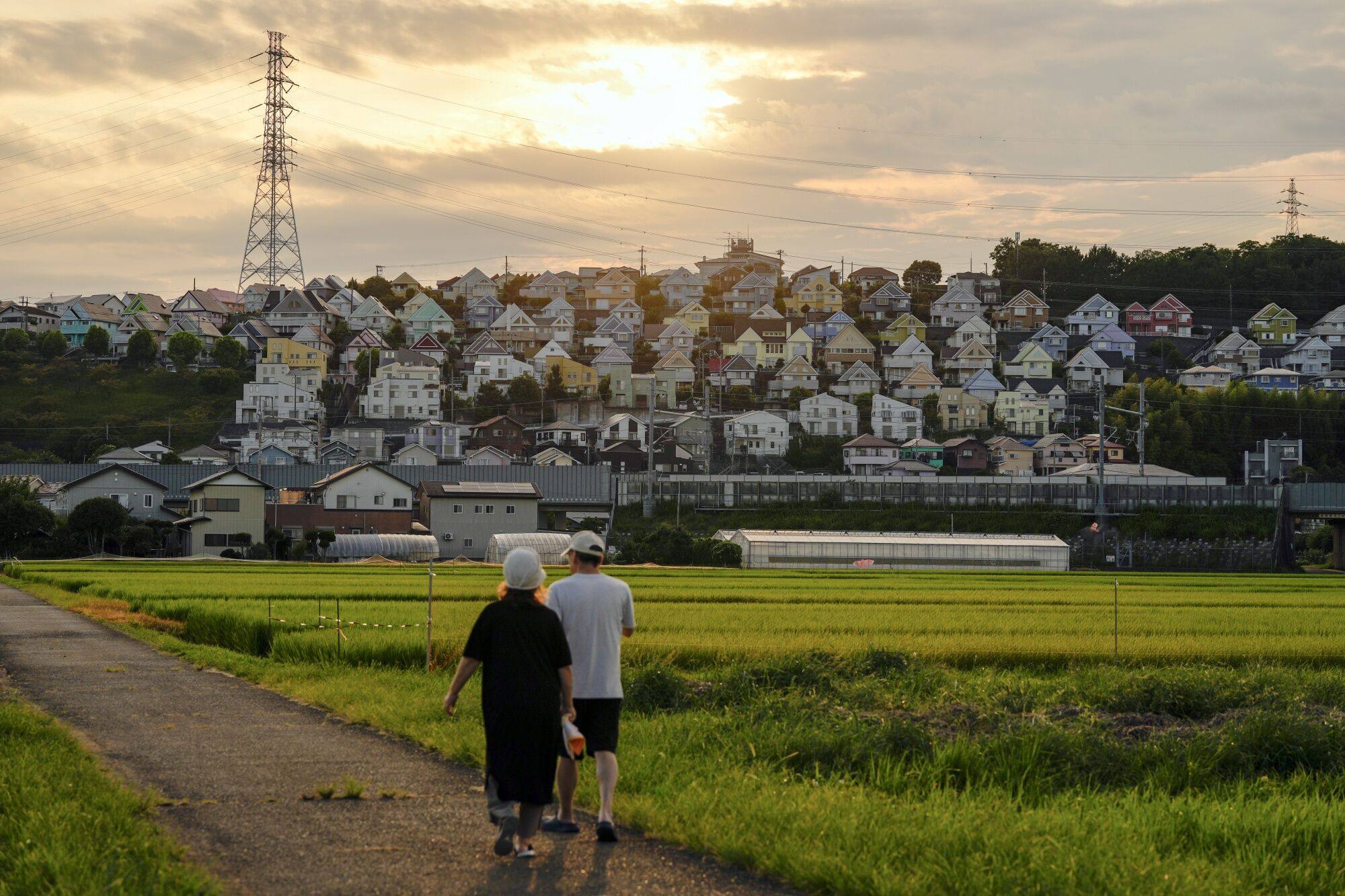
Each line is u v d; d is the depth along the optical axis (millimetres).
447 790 10219
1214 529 85562
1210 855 8469
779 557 72438
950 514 89312
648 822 8992
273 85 144750
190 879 7262
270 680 17578
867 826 8531
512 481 93875
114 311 165500
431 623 20719
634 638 22562
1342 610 33094
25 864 7445
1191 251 185500
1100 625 27266
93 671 19172
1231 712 14812
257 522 77750
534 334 153250
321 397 132750
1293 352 146125
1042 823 8844
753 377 142625
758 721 12969
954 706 14555
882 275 184750
